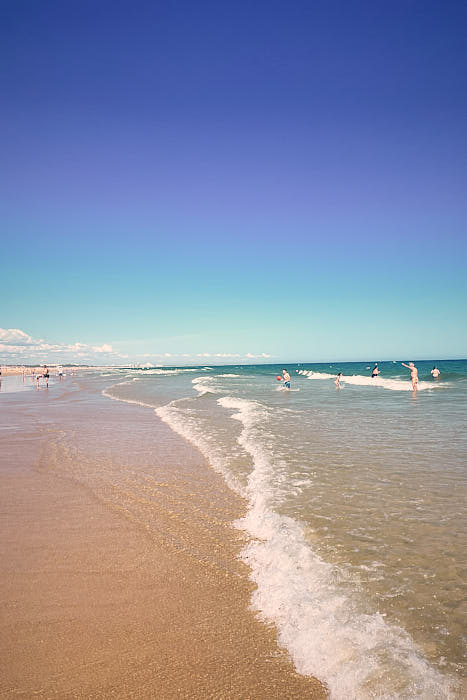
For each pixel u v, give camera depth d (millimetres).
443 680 3219
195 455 11289
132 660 3613
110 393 35438
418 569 4957
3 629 4055
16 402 27594
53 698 3203
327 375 63906
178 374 87438
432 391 28703
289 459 10281
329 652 3629
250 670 3471
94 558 5555
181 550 5785
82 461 10867
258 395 29453
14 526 6664
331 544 5664
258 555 5551
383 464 9547
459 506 6844
